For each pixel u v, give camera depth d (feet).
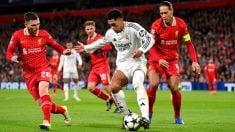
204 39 161.17
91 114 53.78
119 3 201.46
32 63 37.04
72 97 97.45
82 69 156.04
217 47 152.87
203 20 172.76
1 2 200.54
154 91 40.88
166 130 36.86
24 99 89.51
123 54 37.14
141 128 37.76
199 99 88.69
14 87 164.45
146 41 35.68
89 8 207.10
